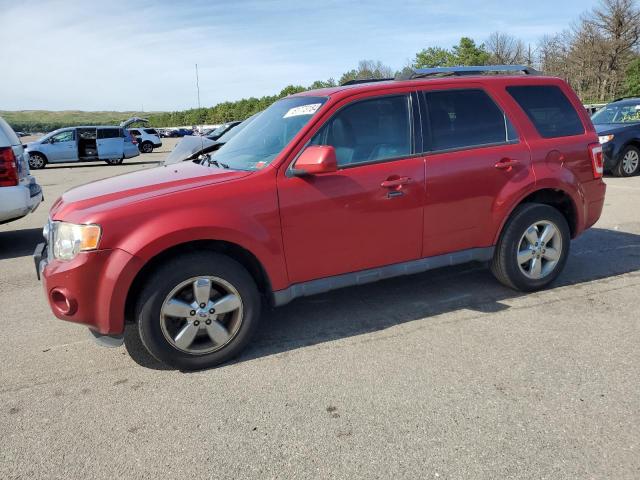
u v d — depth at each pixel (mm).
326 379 3266
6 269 6277
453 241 4180
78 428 2869
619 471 2355
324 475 2408
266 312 4418
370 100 3932
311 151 3461
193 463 2537
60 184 15633
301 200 3580
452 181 4055
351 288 4887
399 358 3490
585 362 3340
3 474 2512
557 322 3957
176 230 3225
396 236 3938
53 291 3271
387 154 3920
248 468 2480
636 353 3439
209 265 3359
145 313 3273
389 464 2459
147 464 2545
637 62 41094
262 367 3465
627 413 2787
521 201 4379
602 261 5457
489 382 3141
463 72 4516
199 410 2992
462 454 2506
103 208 3256
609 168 11281
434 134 4082
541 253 4523
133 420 2922
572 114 4680
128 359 3684
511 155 4285
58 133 22109
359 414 2873
